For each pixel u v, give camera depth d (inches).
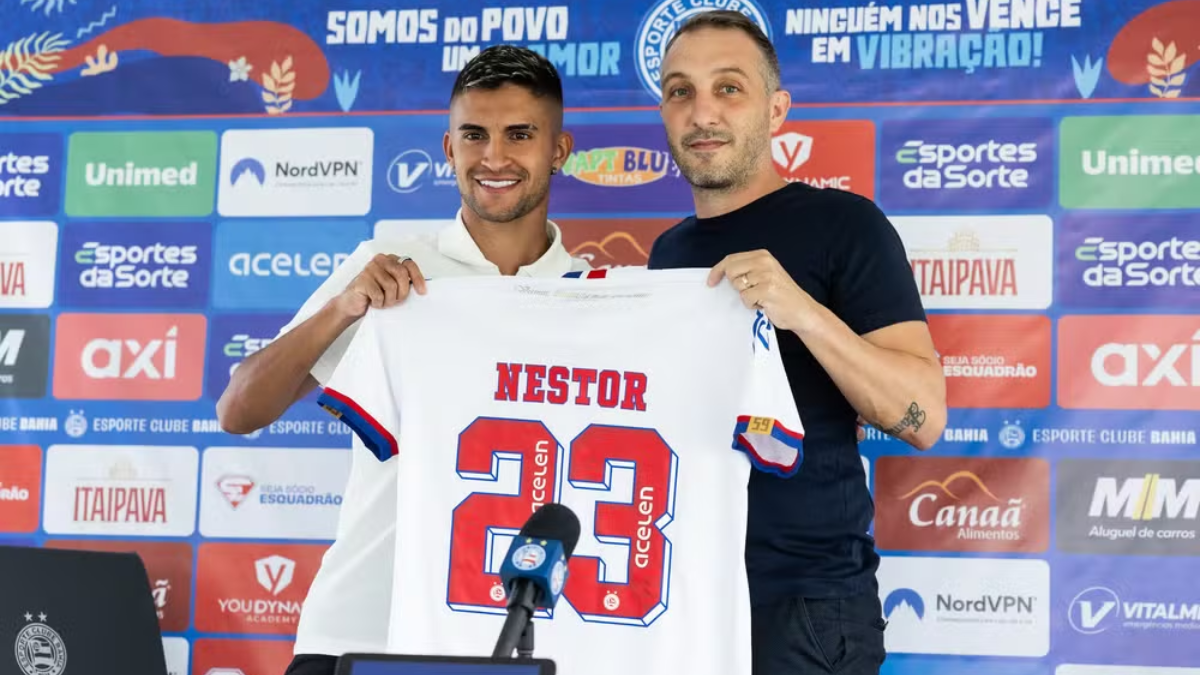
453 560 87.2
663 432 87.4
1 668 102.9
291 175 125.0
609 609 86.1
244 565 121.3
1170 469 113.0
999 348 115.6
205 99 126.6
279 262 124.3
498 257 105.5
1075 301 115.3
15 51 128.7
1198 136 115.6
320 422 121.8
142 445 123.4
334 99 125.3
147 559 122.3
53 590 105.8
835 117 119.4
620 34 122.8
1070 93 117.2
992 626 113.5
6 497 123.9
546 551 58.2
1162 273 114.8
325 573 98.0
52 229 126.5
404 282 89.7
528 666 52.4
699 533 86.1
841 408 93.4
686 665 84.9
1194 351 113.7
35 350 125.3
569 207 121.6
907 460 115.3
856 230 94.0
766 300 85.4
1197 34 116.3
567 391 88.5
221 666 120.8
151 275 125.2
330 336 93.2
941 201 117.6
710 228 98.3
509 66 103.1
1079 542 113.3
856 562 90.4
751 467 90.7
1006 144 117.4
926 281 116.9
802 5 120.6
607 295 89.5
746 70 97.0
